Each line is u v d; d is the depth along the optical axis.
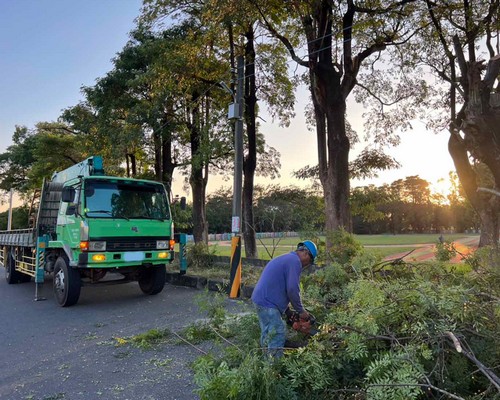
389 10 12.66
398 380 2.87
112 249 9.34
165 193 10.60
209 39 14.58
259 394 3.19
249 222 15.89
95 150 20.98
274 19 14.26
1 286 13.37
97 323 7.95
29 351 6.30
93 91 18.91
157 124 17.45
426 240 41.09
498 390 2.85
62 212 10.20
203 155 15.79
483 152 10.35
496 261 4.41
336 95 12.70
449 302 3.29
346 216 12.40
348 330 3.54
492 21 13.17
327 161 13.82
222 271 12.99
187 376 5.00
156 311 8.88
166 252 10.24
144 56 16.98
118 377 5.10
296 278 4.37
